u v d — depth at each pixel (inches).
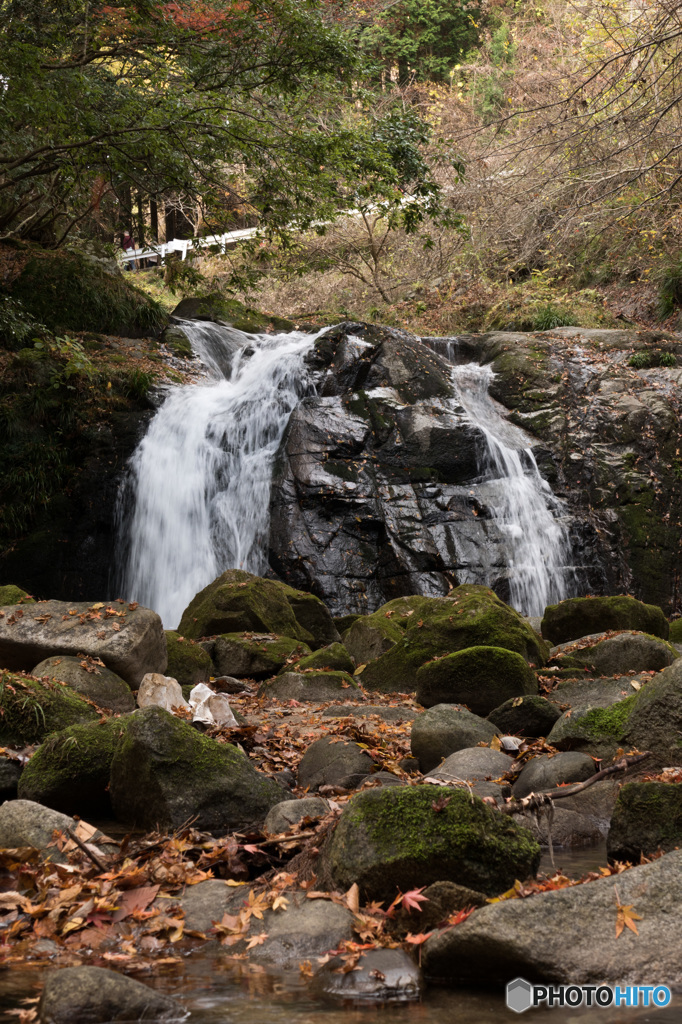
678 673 205.8
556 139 631.8
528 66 898.1
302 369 611.5
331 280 968.9
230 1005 106.8
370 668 336.8
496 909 114.0
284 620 391.5
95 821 184.5
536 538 555.8
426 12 1273.4
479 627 321.4
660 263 784.3
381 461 569.3
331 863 137.0
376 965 114.7
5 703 217.8
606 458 593.9
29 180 664.4
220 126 546.0
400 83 1237.7
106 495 574.9
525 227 773.3
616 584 558.9
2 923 132.5
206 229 739.4
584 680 288.0
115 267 747.4
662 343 665.0
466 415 594.6
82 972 104.7
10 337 624.7
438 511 547.5
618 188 605.9
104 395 600.1
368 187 593.0
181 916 133.2
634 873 120.5
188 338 685.9
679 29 547.5
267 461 563.2
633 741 208.8
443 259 804.0
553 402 623.5
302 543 525.3
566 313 783.1
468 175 816.3
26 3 546.6
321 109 587.5
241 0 495.8
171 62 564.7
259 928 128.6
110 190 724.0
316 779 212.1
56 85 529.3
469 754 211.3
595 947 111.3
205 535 557.3
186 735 178.5
